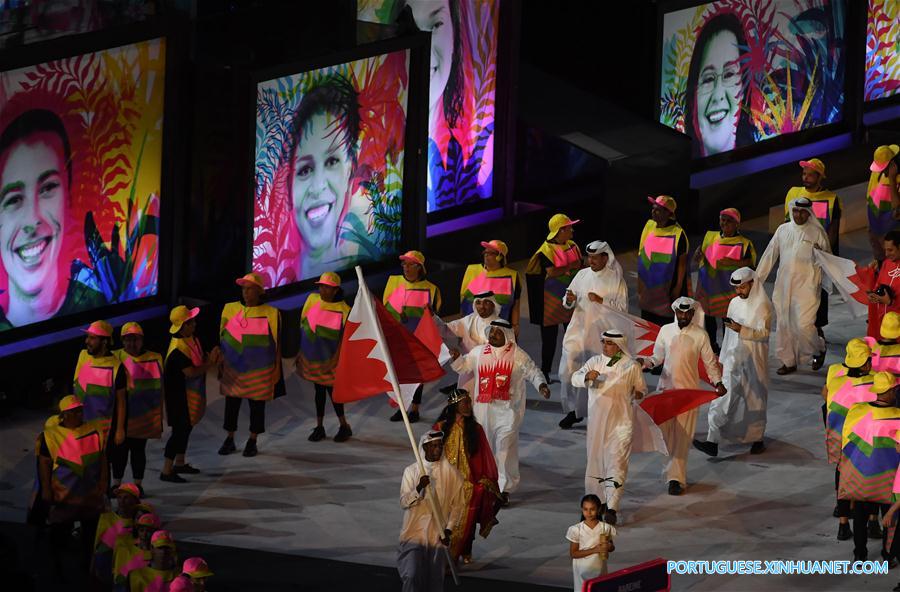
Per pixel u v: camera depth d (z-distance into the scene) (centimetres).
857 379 4594
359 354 4481
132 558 4131
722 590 4412
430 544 4169
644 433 4947
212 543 4688
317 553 4644
